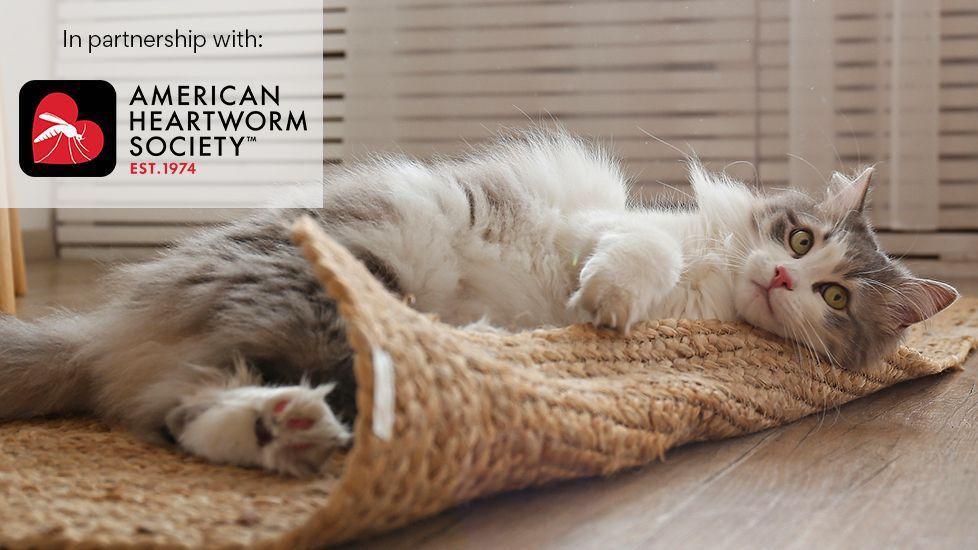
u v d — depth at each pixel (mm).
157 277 1690
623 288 1687
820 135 4199
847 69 4332
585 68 4512
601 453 1373
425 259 1780
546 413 1294
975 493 1411
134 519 1158
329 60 4566
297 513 1188
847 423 1838
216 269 1620
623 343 1681
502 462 1238
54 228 4934
